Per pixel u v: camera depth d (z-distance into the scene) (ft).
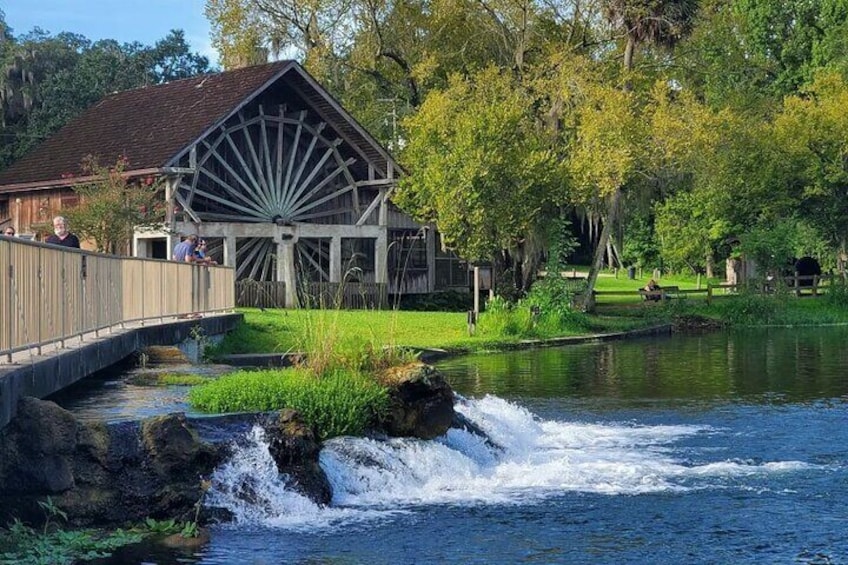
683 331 157.89
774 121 194.59
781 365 104.78
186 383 61.16
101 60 238.68
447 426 54.85
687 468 54.85
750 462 56.49
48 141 152.05
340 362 54.80
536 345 126.52
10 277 42.19
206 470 43.55
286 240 136.15
